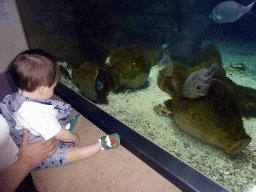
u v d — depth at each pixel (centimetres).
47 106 113
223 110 144
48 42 329
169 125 185
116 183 120
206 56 265
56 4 332
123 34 454
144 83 280
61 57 348
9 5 245
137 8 457
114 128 165
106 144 142
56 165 129
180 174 116
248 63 385
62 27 358
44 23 311
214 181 110
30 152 107
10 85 240
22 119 108
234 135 134
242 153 141
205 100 154
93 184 120
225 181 116
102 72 262
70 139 134
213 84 162
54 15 333
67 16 365
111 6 436
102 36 425
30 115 106
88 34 397
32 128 109
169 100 221
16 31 265
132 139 150
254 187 111
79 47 348
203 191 104
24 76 103
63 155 127
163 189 115
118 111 217
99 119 179
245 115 178
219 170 126
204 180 111
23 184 141
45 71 106
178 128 179
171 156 131
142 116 204
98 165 134
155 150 136
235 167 128
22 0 259
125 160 138
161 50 315
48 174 128
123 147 150
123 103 238
